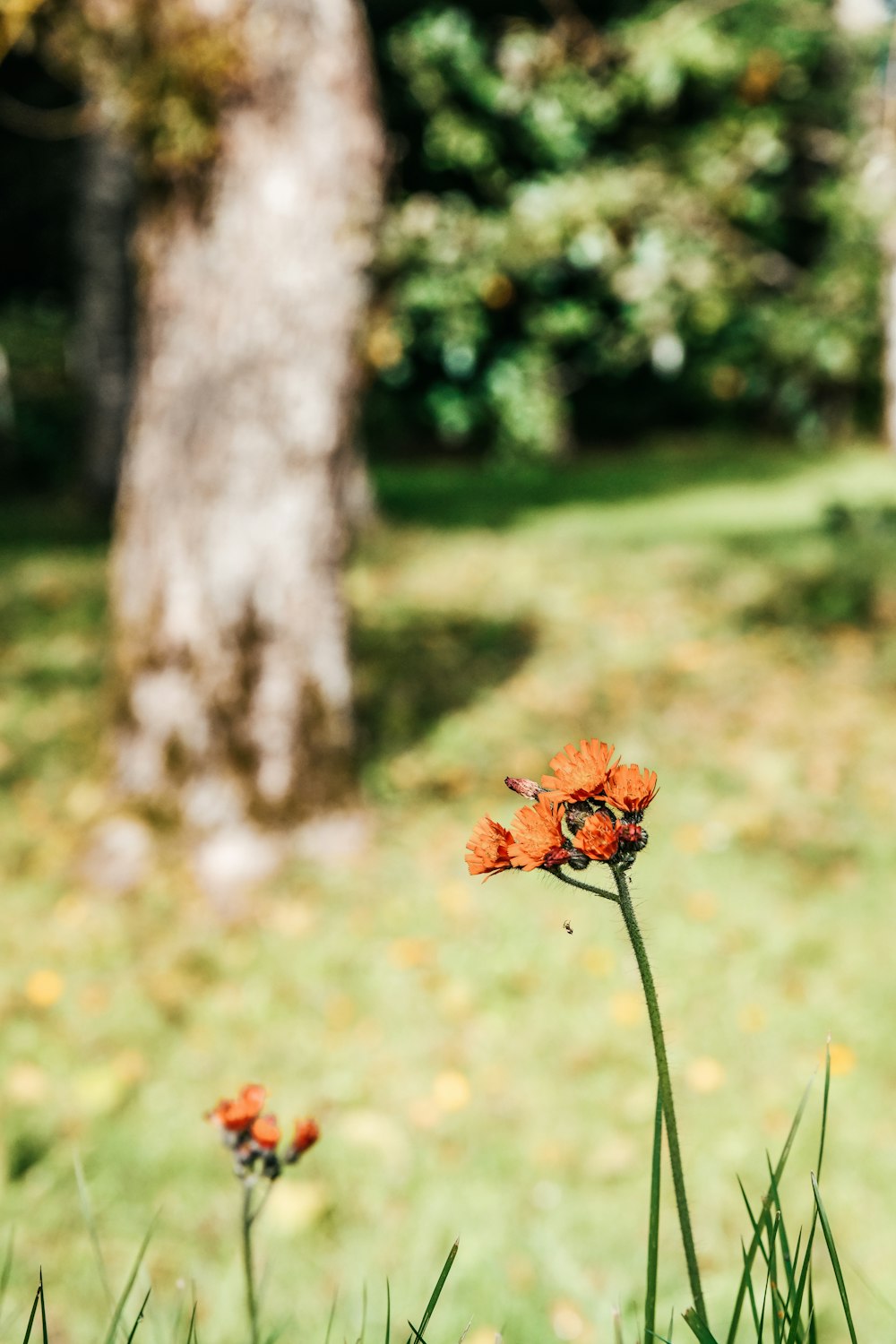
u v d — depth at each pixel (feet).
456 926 13.16
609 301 36.60
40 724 19.54
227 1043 11.27
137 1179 9.40
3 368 52.34
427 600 27.07
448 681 21.15
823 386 60.44
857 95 33.73
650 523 37.06
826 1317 7.48
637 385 64.90
